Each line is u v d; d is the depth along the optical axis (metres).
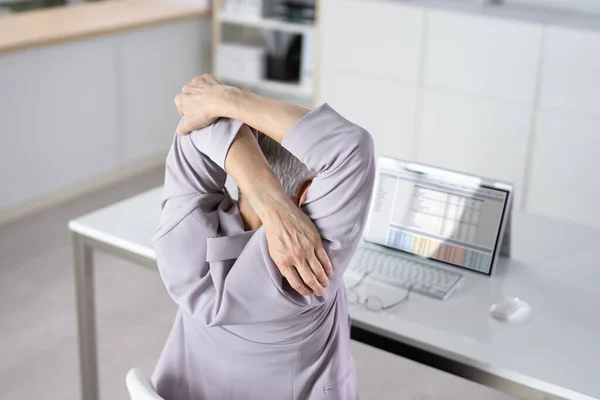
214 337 1.60
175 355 1.71
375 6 4.25
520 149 4.05
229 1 4.99
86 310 2.43
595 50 3.70
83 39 4.35
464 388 2.98
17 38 4.08
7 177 4.16
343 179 1.41
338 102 4.57
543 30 3.80
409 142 4.39
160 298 3.53
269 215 1.43
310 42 5.00
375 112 4.46
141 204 2.45
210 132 1.51
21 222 4.20
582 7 4.16
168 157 1.61
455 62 4.10
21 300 3.46
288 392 1.61
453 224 2.17
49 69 4.24
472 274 2.15
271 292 1.46
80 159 4.57
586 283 2.11
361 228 1.46
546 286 2.09
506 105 4.02
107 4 5.11
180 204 1.58
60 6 5.33
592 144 3.84
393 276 2.11
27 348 3.13
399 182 2.24
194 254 1.55
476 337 1.85
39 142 4.29
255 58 4.98
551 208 4.06
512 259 2.23
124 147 4.84
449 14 4.04
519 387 1.73
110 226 2.30
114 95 4.68
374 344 1.91
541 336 1.86
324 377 1.62
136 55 4.75
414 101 4.30
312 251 1.42
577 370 1.73
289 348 1.57
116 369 3.02
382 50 4.31
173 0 5.23
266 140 1.58
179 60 5.07
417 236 2.22
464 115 4.16
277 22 4.82
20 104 4.14
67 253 3.89
